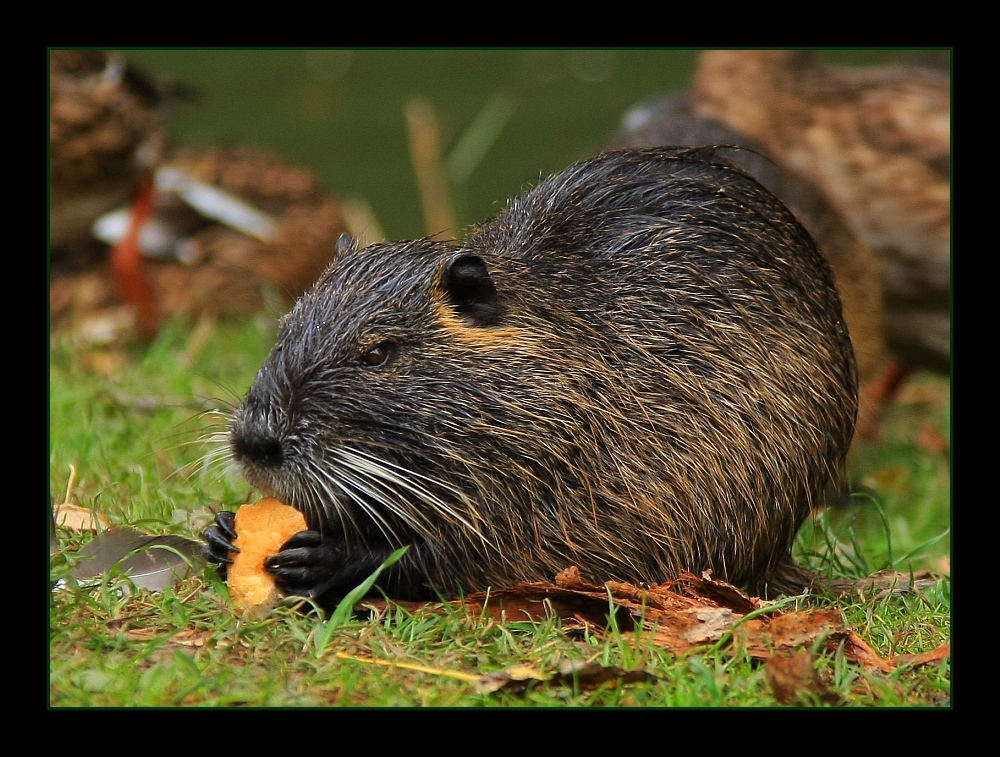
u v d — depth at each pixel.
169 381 12.78
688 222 8.98
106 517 9.04
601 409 8.25
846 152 15.42
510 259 8.54
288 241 18.30
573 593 7.70
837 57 22.16
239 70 29.45
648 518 8.33
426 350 7.99
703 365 8.60
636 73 28.84
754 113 15.82
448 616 7.62
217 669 6.91
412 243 8.44
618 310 8.55
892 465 14.45
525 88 28.27
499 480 8.01
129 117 15.84
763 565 9.01
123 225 17.25
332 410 7.82
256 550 7.79
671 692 6.82
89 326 16.34
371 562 8.03
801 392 8.99
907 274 15.41
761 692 6.95
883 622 8.20
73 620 7.38
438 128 26.08
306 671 6.96
